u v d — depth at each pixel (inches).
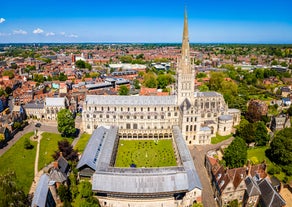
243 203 3941.9
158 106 6471.5
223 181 3934.5
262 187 3823.8
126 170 4190.5
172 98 6648.6
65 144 4945.9
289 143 4835.1
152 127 6574.8
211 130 6628.9
